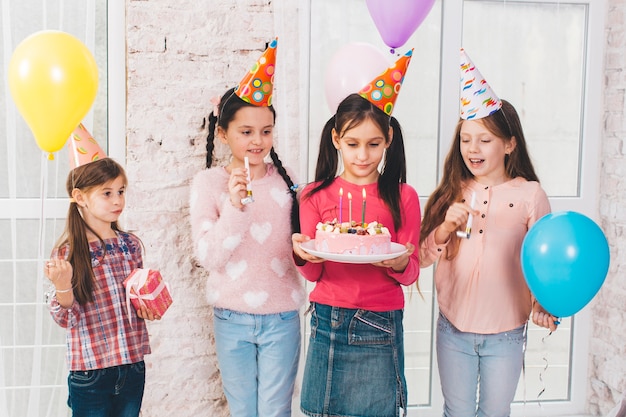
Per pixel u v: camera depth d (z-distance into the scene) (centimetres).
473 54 211
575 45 215
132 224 194
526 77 214
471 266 174
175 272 197
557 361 227
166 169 194
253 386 177
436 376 215
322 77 199
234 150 174
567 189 221
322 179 174
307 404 166
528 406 226
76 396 160
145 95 192
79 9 185
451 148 182
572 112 218
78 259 158
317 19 198
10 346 188
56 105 149
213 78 194
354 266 163
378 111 159
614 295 215
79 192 160
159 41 190
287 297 175
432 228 183
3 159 186
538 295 161
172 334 199
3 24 181
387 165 168
